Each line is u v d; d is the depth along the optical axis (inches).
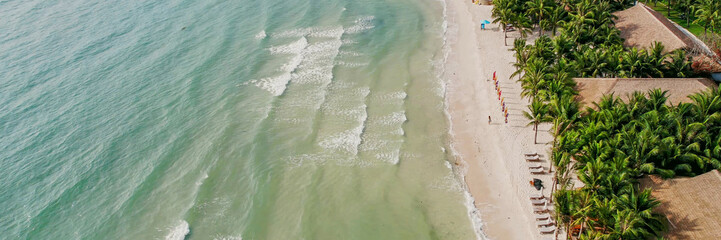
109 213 1492.4
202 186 1584.6
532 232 1369.3
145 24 2886.3
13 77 2304.4
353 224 1443.2
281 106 2016.5
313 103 2041.1
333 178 1626.5
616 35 2078.0
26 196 1574.8
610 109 1531.7
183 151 1758.1
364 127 1894.7
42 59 2479.1
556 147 1429.6
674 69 1796.3
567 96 1619.1
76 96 2130.9
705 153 1331.2
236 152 1744.6
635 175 1318.9
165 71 2311.8
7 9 3184.1
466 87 2180.1
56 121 1961.1
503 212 1462.8
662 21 2160.4
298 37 2669.8
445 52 2536.9
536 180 1517.0
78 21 2962.6
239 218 1465.3
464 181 1611.7
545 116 1581.0
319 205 1513.3
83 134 1872.5
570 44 1977.1
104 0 3331.7
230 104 2033.7
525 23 2436.0
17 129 1916.8
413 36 2743.6
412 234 1407.5
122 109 2022.6
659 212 1215.6
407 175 1646.2
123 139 1833.2
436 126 1913.1
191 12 3058.6
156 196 1552.7
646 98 1627.7
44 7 3223.4
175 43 2605.8
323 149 1768.0
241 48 2529.5
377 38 2711.6
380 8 3179.1
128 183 1612.9
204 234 1406.3
